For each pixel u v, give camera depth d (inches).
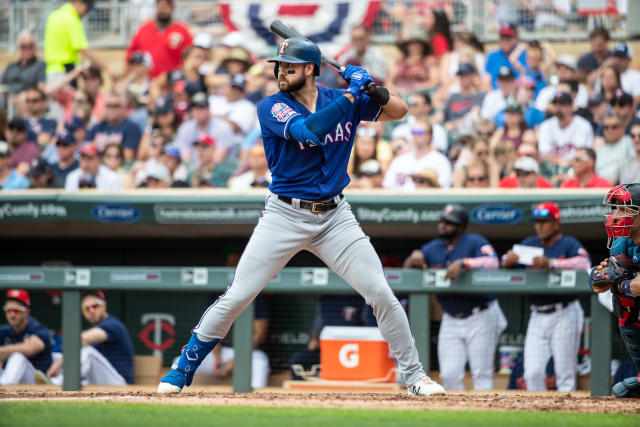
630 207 644.1
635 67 1403.8
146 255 1381.6
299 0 1545.3
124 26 1616.6
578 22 1444.4
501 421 450.9
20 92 1537.9
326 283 983.6
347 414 481.1
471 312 1000.2
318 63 601.3
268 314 1085.1
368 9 1517.0
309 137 554.6
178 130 1406.3
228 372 1082.1
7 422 418.6
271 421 433.4
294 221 598.5
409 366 637.9
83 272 1007.0
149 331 1210.6
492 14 1477.6
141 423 416.5
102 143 1425.9
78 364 997.2
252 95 1449.3
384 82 1457.9
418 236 1310.3
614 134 1238.3
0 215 1186.0
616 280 656.4
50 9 1641.2
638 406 581.0
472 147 1270.9
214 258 1364.4
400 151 1295.5
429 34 1448.1
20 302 1040.2
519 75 1386.6
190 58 1499.8
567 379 965.8
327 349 1010.7
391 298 612.4
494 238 1309.1
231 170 1344.7
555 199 1086.4
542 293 948.0
